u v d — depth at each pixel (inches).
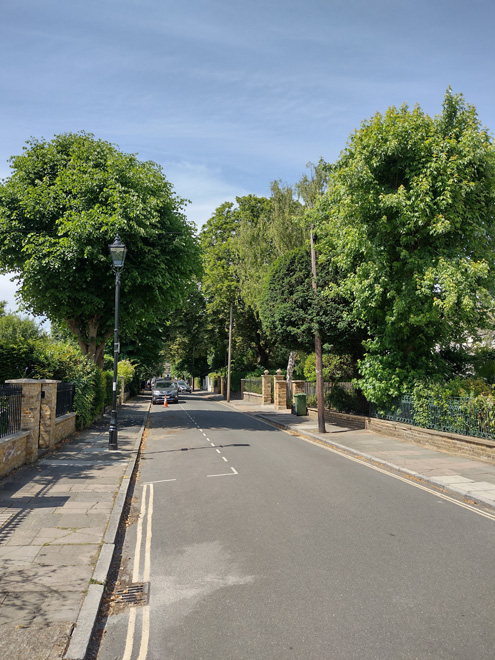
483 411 492.4
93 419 836.0
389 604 186.2
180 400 1814.7
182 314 2091.5
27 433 444.1
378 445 577.0
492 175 547.5
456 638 161.6
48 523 283.1
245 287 1512.1
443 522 290.2
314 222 731.4
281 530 276.2
